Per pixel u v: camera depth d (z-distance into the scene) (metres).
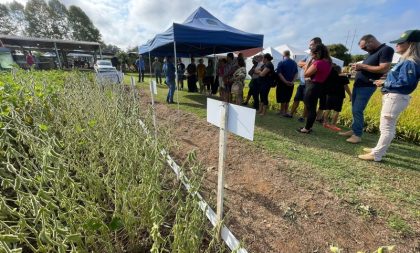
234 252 1.29
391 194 2.63
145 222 1.69
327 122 5.78
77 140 2.40
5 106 2.61
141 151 2.17
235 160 3.41
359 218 2.20
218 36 5.78
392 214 2.28
